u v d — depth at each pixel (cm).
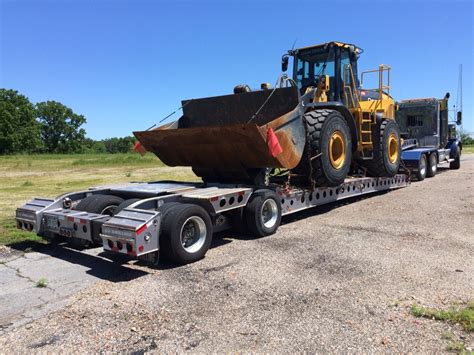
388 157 1029
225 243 604
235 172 714
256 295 405
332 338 320
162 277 463
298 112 691
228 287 428
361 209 847
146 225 460
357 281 437
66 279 462
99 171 2069
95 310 378
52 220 569
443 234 623
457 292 403
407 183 1171
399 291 408
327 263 498
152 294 413
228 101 763
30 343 321
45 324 352
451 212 781
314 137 748
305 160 758
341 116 807
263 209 643
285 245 585
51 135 8388
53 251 577
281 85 726
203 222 528
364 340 316
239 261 514
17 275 478
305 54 954
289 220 764
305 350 303
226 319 355
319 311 367
